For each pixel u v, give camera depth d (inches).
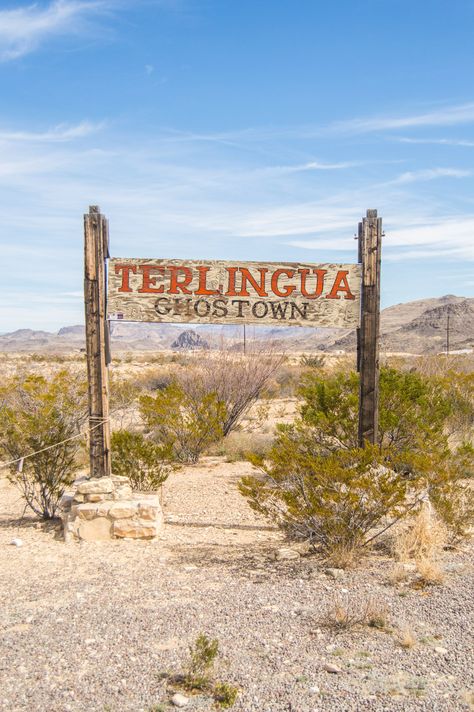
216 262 326.3
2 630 190.4
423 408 445.4
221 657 170.4
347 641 180.2
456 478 309.6
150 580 236.5
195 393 627.5
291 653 172.9
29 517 360.8
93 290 315.6
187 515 354.0
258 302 328.8
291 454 279.7
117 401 783.1
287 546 283.7
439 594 214.8
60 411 389.1
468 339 4355.3
